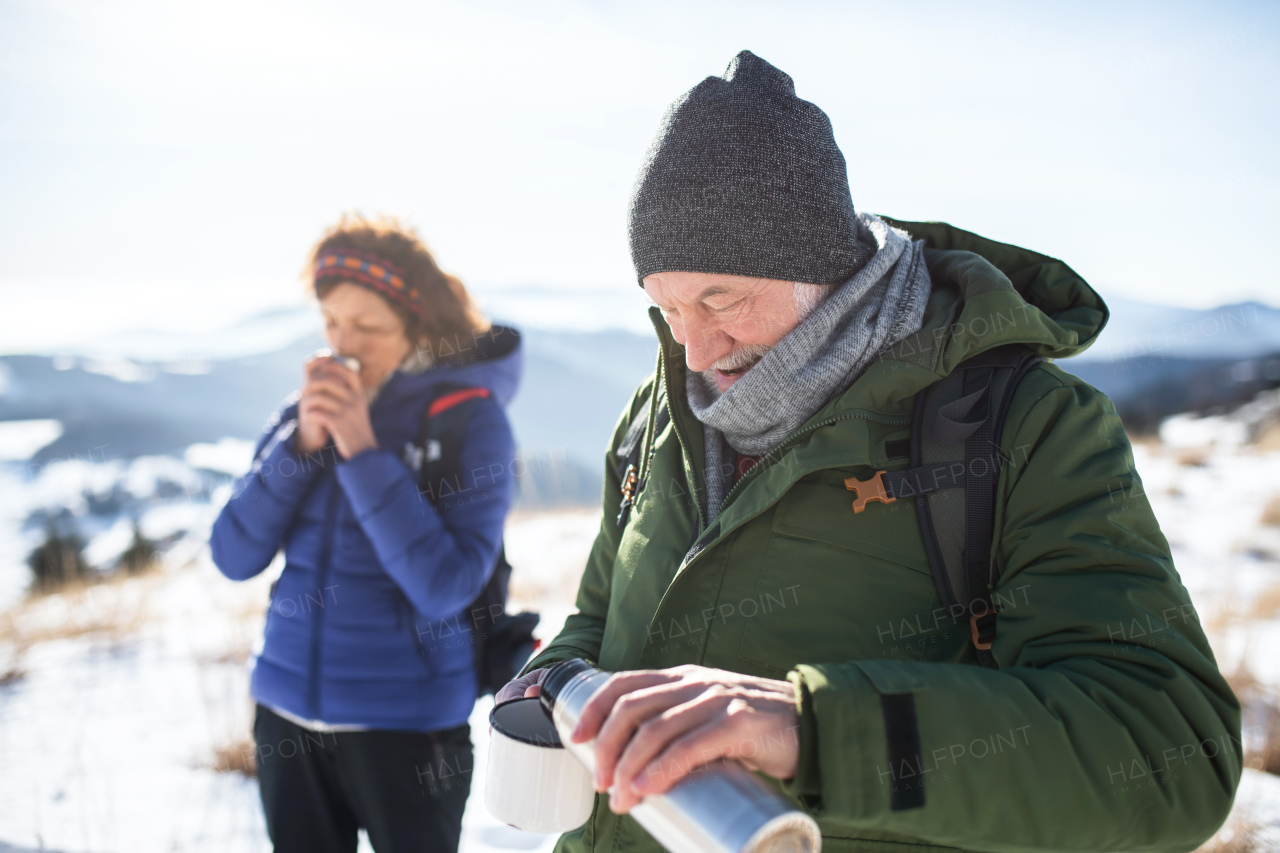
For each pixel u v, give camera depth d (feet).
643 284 4.18
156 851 10.19
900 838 3.35
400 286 7.83
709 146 3.81
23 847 10.34
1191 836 2.65
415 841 7.05
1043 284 4.45
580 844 4.10
